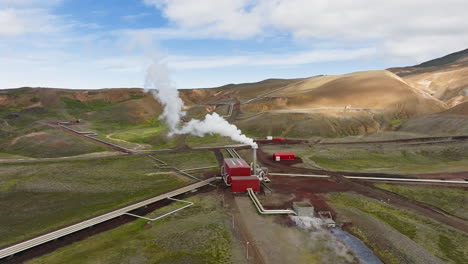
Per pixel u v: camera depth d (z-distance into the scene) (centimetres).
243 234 3731
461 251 3322
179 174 6638
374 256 3231
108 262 3089
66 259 3152
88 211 4531
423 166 6712
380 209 4522
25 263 3095
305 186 5616
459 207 4475
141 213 4450
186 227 3925
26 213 4475
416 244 3466
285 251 3328
